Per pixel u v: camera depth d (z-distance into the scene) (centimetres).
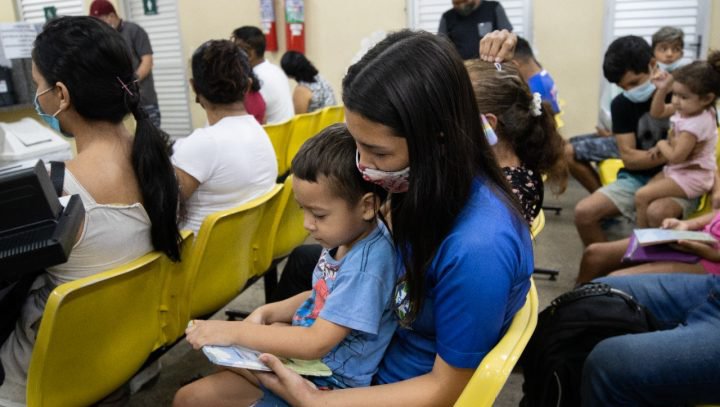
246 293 275
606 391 123
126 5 655
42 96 124
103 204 123
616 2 464
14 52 262
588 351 131
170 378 207
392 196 96
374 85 79
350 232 104
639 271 192
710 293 134
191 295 151
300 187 103
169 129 677
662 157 261
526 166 144
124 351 129
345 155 100
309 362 106
